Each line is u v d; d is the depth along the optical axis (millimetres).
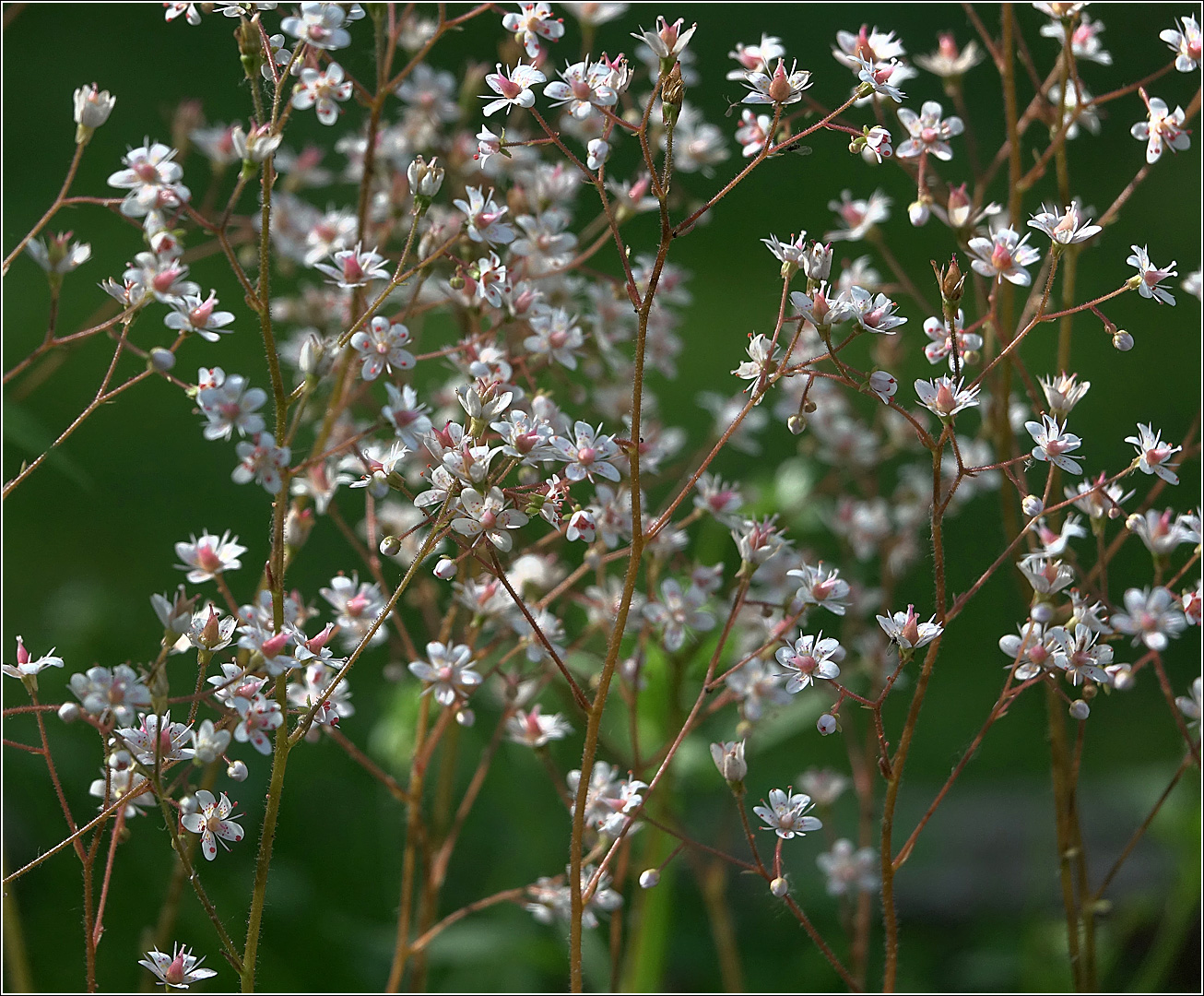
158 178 863
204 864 1031
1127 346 865
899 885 1130
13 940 920
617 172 1200
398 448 873
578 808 874
